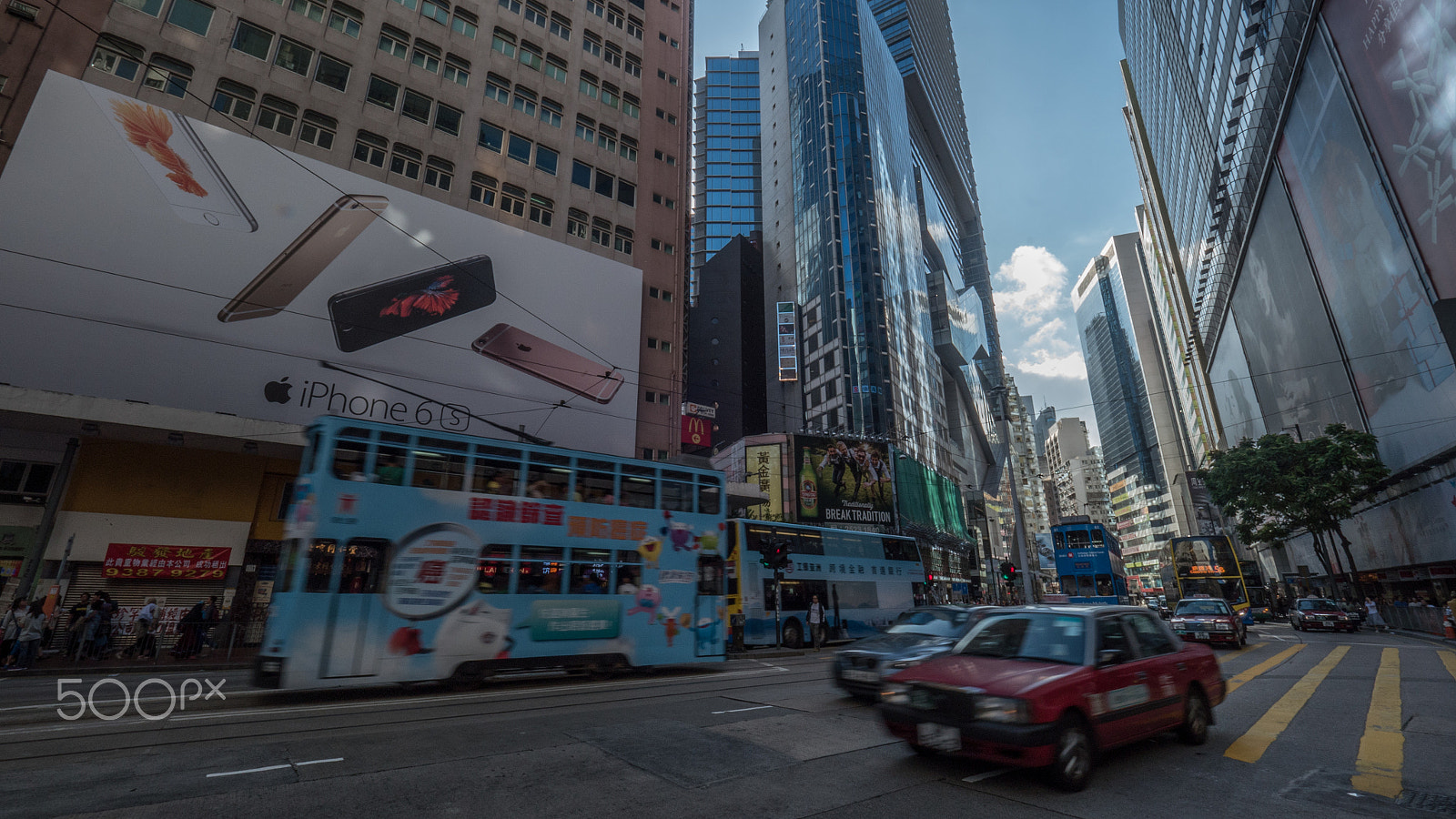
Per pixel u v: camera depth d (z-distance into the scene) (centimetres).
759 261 8112
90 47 2067
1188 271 7631
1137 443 13875
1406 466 3167
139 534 1886
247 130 2288
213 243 2072
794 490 4288
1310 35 3316
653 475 1327
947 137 11881
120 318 1891
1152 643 656
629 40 3659
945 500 6003
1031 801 480
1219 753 622
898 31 10956
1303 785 520
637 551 1260
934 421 7156
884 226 6938
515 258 2723
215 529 1997
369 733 699
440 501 1054
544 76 3231
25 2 1986
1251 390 5984
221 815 434
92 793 476
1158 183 9125
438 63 2864
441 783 514
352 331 2266
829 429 6216
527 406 2614
